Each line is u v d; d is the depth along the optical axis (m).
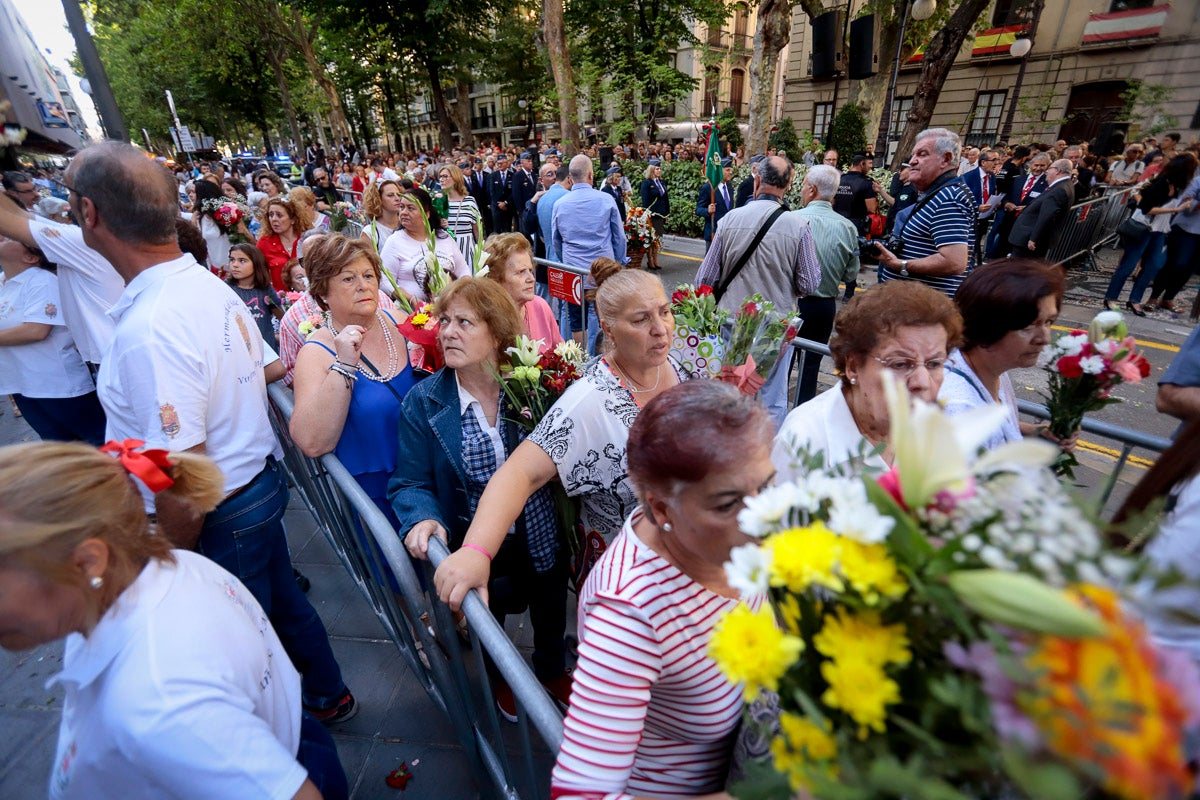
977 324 1.67
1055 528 0.49
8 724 2.15
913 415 0.54
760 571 0.55
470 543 1.39
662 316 1.62
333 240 2.03
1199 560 0.82
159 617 0.89
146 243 1.55
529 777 1.24
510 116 35.34
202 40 28.38
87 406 3.25
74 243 2.54
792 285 3.63
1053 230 6.76
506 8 28.22
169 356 1.51
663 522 0.93
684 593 0.93
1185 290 7.53
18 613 0.80
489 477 1.81
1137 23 10.22
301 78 35.28
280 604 1.95
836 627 0.55
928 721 0.51
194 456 1.12
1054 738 0.42
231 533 1.74
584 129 23.50
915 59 18.23
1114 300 6.84
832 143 13.45
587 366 1.85
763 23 9.34
